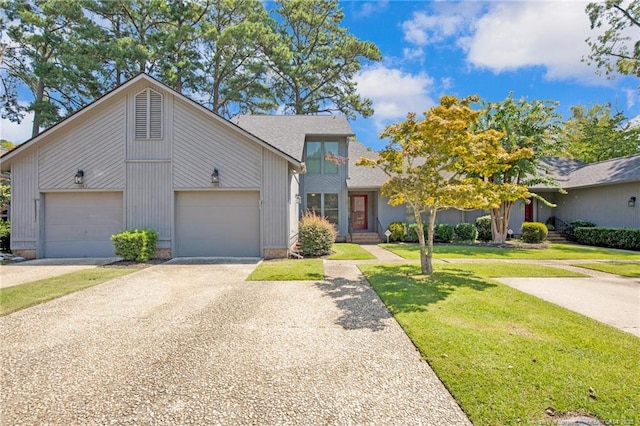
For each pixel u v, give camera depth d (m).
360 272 8.31
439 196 7.46
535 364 3.27
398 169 7.96
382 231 17.22
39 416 2.54
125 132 10.88
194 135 10.92
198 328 4.45
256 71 23.20
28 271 8.52
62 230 10.95
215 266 9.30
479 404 2.63
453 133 7.01
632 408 2.56
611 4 14.85
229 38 20.73
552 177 16.80
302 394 2.83
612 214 15.71
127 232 10.02
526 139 13.70
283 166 10.98
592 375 3.05
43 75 17.62
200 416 2.53
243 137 10.94
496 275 7.83
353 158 18.30
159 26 22.08
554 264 9.58
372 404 2.68
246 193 11.12
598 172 17.19
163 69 20.64
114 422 2.47
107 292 6.39
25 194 10.84
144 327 4.49
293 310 5.21
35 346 3.86
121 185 10.84
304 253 11.34
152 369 3.29
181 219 11.05
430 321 4.54
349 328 4.40
